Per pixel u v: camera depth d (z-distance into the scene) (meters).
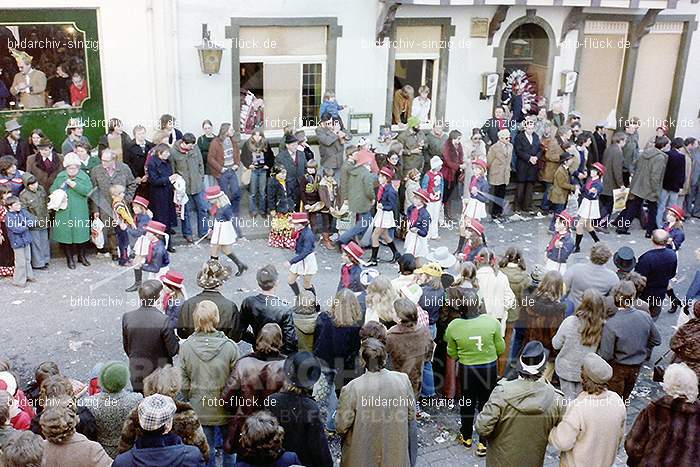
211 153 9.23
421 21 11.12
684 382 4.70
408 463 4.88
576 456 4.71
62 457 4.08
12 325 7.67
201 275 5.76
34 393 5.31
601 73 12.75
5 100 9.80
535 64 12.20
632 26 12.50
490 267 6.23
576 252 8.34
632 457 4.93
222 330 5.63
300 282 8.02
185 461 3.95
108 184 8.94
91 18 9.86
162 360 5.67
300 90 10.88
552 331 6.13
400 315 5.55
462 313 5.86
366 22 10.84
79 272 8.93
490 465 4.93
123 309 7.96
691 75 13.34
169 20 10.08
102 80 10.14
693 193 12.27
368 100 11.11
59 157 9.31
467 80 11.59
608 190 11.22
